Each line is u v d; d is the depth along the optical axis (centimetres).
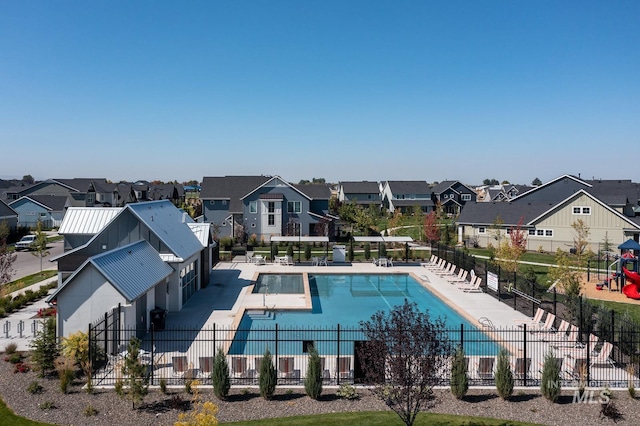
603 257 4256
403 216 8125
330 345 2073
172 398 1508
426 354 1150
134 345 1536
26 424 1334
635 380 1656
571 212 4806
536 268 3931
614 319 1908
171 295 2580
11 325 2277
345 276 3872
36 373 1686
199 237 3222
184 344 2022
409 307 1287
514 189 10075
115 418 1379
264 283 3597
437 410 1455
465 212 5784
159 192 11069
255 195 5719
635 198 5541
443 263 4078
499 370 1545
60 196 8350
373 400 1515
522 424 1368
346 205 7500
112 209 2941
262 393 1524
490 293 3062
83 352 1689
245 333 2275
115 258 2091
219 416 1402
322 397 1538
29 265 4172
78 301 1941
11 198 9188
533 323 2319
